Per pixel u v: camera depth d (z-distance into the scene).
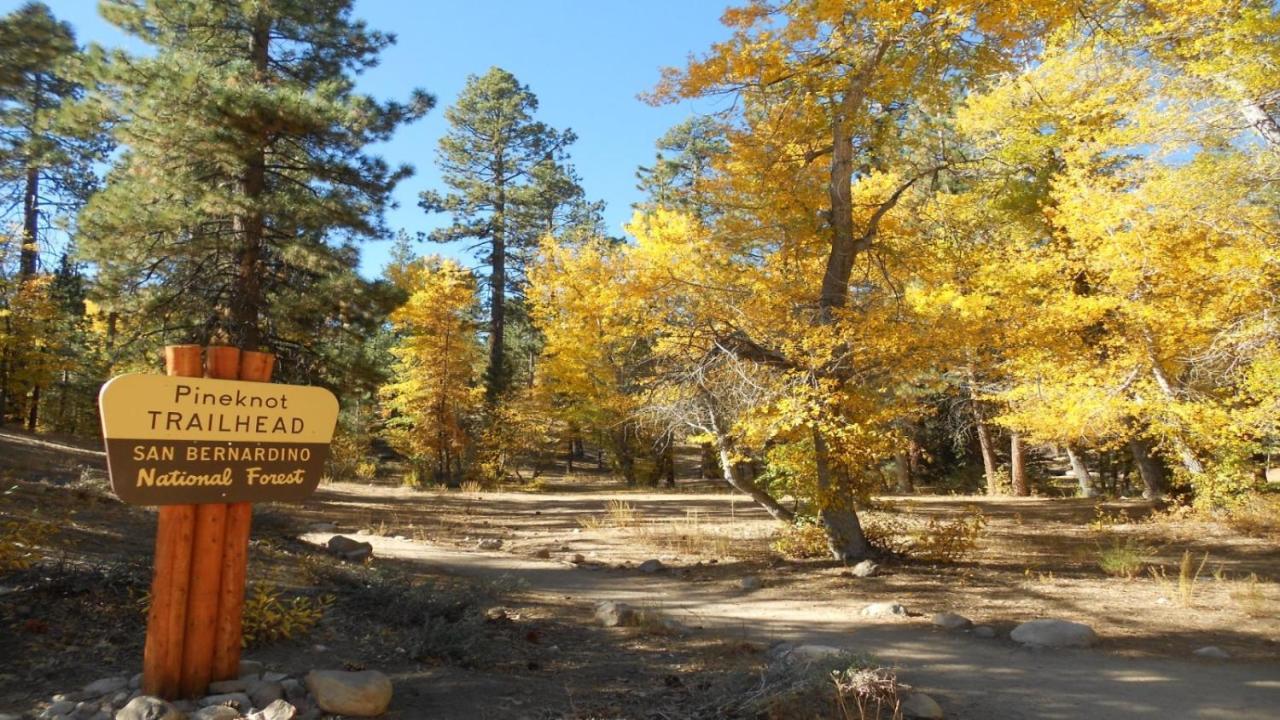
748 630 7.12
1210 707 4.75
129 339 17.84
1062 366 12.49
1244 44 8.86
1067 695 5.01
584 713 4.33
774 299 11.00
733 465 11.70
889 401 10.91
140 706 3.53
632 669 5.51
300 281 17.45
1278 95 9.30
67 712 3.67
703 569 11.02
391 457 43.34
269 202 15.54
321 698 3.99
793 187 11.07
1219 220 10.07
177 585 3.96
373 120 16.33
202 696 4.01
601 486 33.56
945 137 17.53
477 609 6.37
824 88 10.47
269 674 4.35
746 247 12.02
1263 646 6.36
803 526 11.80
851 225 10.96
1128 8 10.17
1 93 9.34
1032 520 16.91
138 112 14.48
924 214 14.98
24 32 8.90
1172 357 11.78
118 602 5.46
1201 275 10.51
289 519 11.84
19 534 5.62
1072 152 13.27
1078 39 11.42
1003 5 8.92
